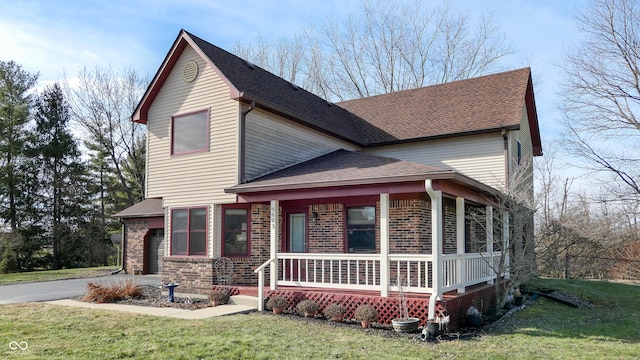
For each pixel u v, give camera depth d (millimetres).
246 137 13531
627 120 19844
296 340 8430
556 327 10625
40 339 8070
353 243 13531
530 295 15695
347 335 9023
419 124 17594
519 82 17812
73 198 34500
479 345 8445
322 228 13906
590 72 20406
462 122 16562
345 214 13672
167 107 15188
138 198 38938
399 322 9211
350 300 10688
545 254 16344
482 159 15922
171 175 14820
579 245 20672
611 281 21438
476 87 18750
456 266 11227
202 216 14031
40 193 33781
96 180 37594
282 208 14461
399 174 10484
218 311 11227
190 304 12344
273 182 12492
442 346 8305
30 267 31422
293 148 15195
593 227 20078
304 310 10773
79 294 14633
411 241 12859
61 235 32969
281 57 37625
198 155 14242
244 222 13992
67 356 7105
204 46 14617
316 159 15461
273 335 8734
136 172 37938
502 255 12359
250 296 12430
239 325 9523
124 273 22500
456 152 16438
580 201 19703
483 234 16281
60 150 34594
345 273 13656
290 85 17719
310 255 11711
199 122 14367
